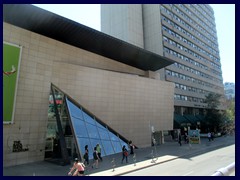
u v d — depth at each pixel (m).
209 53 80.44
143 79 32.19
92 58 27.53
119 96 28.62
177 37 63.03
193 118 58.97
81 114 23.84
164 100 35.25
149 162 18.80
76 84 24.28
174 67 58.06
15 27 19.75
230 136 54.56
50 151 21.20
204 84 72.50
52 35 23.59
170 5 63.88
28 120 19.77
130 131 29.36
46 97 21.48
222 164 16.52
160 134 36.56
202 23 79.81
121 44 27.94
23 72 19.94
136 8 62.53
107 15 67.31
